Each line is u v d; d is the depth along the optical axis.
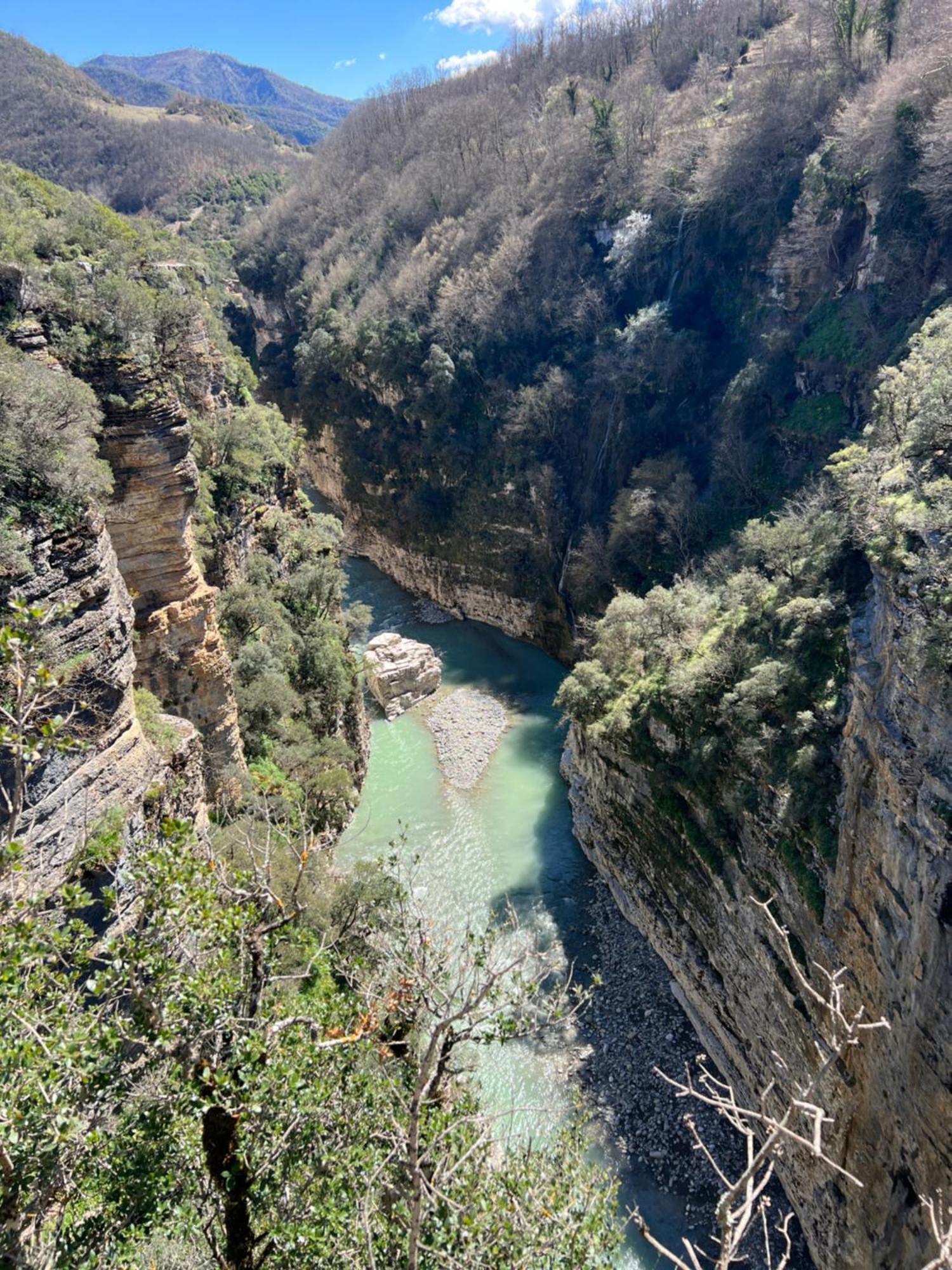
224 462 40.53
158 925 11.39
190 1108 11.09
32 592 15.58
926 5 57.69
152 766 18.78
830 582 31.12
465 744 53.25
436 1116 12.75
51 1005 11.00
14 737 9.29
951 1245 6.43
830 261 53.50
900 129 47.00
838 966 24.11
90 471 17.59
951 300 43.34
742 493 53.03
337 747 39.12
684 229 65.81
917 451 26.28
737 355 60.62
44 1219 11.14
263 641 39.03
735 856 31.08
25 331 22.17
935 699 19.53
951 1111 18.34
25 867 14.48
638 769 37.50
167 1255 12.10
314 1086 11.92
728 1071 31.31
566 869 41.88
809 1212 25.36
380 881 25.92
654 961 36.25
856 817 23.22
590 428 66.25
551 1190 12.60
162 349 30.31
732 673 33.28
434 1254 10.04
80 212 35.44
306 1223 11.15
